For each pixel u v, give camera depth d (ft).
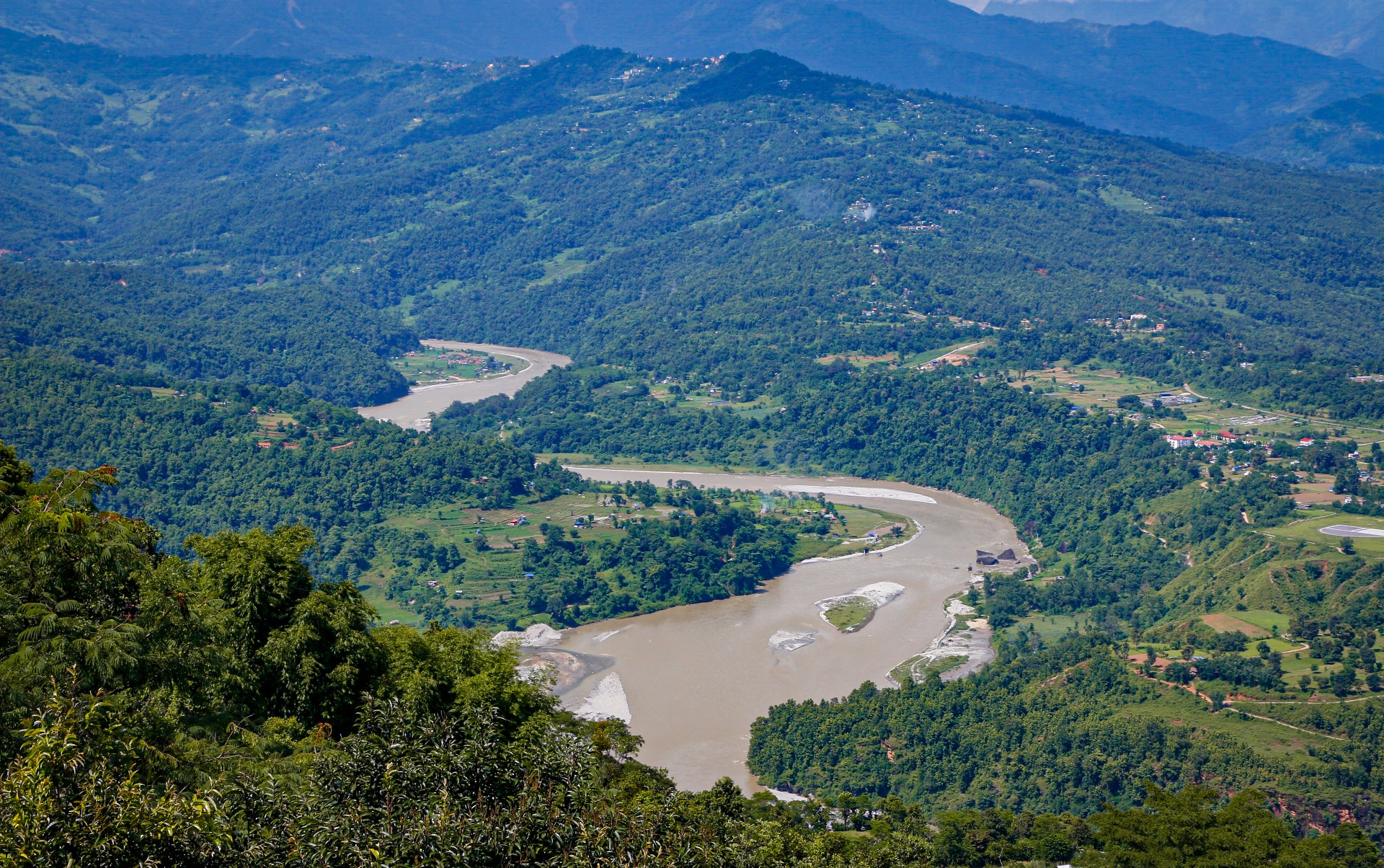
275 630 298.35
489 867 194.08
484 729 240.94
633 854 204.74
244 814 196.44
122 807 177.68
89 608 268.41
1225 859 402.93
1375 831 529.45
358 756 209.56
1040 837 471.21
